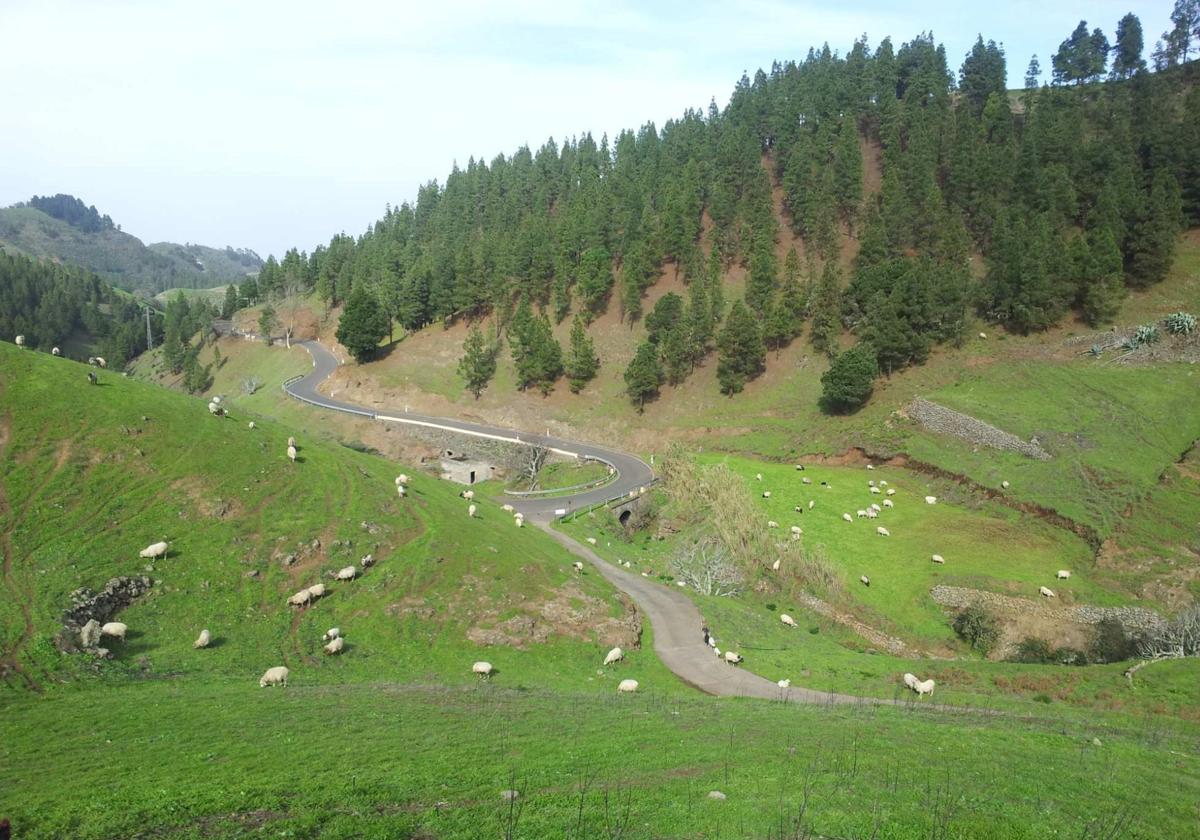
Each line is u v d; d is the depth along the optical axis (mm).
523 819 21391
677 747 30188
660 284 186875
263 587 53375
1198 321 124000
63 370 65125
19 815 21094
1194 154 146250
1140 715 48125
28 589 44750
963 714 43781
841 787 25406
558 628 57438
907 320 136625
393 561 60094
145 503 56188
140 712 33344
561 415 159000
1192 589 79000
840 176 182625
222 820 20906
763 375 154625
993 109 191500
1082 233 140875
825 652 65875
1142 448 102375
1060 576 84312
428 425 151125
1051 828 22766
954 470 110625
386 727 32031
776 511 103438
